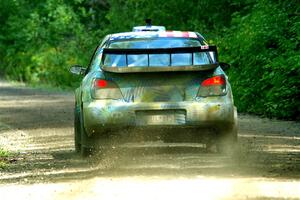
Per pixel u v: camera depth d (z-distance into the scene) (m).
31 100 56.41
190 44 24.00
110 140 23.02
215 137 22.95
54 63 83.62
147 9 67.00
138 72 22.36
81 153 23.84
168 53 22.69
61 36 90.94
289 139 28.22
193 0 63.88
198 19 63.09
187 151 24.42
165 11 65.56
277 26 43.59
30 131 33.66
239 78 43.84
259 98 42.06
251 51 44.16
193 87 22.47
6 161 23.38
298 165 20.86
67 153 25.38
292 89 38.25
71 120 38.59
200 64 22.80
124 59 23.23
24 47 95.94
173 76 22.44
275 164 21.12
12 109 47.44
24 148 27.27
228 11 61.34
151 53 22.72
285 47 41.19
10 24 96.69
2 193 17.28
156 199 15.62
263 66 41.06
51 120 38.91
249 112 42.00
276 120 37.56
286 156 23.00
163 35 24.36
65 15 89.75
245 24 47.19
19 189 17.80
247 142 27.17
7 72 95.81
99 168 21.08
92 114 22.45
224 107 22.45
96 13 91.31
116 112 22.34
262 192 16.27
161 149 24.95
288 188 16.80
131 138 22.88
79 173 20.30
